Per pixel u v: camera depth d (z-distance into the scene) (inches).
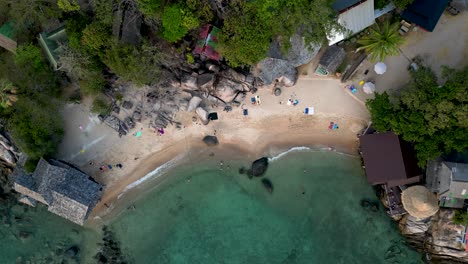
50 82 1491.1
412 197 1387.8
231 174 1600.6
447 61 1462.8
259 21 1290.6
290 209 1584.6
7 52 1515.7
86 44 1364.4
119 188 1625.2
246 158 1592.0
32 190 1512.1
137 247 1625.2
